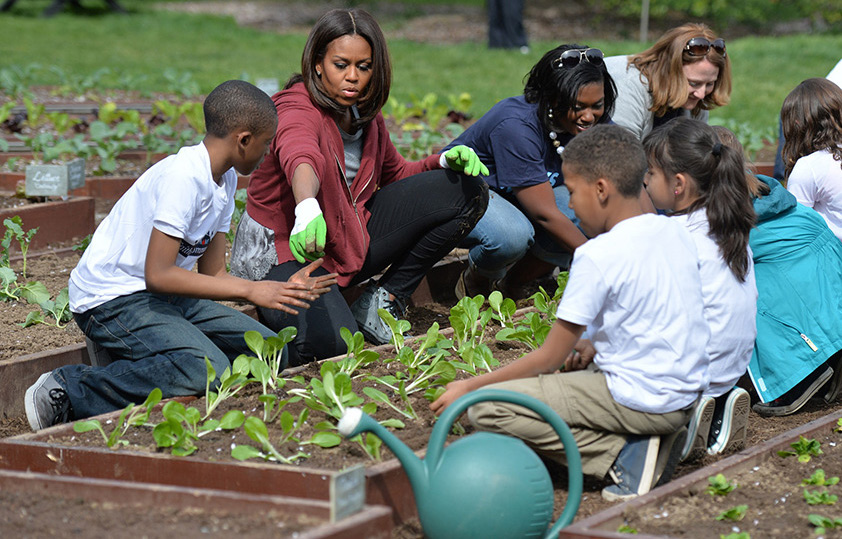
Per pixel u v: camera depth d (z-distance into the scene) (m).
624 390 4.32
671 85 7.05
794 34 30.94
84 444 4.59
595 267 4.24
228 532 3.59
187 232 5.21
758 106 16.27
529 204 6.64
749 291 4.98
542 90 6.43
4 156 10.88
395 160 6.71
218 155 5.20
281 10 35.44
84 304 5.37
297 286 5.04
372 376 5.36
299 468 4.09
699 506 4.27
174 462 4.25
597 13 33.00
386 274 6.66
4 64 19.30
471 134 6.90
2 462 4.52
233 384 5.07
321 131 5.86
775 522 4.12
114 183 10.02
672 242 4.39
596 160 4.34
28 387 5.69
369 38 5.83
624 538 3.70
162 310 5.36
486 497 3.66
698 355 4.42
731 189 4.80
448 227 6.37
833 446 5.00
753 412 5.89
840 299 5.91
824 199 6.43
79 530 3.64
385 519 3.67
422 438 4.70
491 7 23.89
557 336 4.32
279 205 6.05
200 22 29.72
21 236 7.48
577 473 3.90
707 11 32.06
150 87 16.73
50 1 32.69
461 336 5.97
